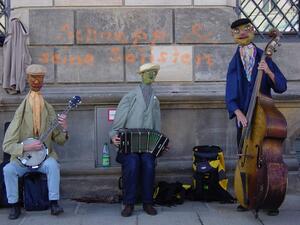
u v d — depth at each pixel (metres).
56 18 5.79
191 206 5.31
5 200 5.21
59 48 5.81
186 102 5.80
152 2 5.84
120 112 5.29
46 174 4.99
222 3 5.89
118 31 5.83
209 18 5.87
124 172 5.00
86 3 5.81
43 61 5.80
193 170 5.53
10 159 5.07
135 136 5.03
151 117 5.29
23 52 5.66
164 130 5.84
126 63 5.84
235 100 4.87
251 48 4.93
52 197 4.94
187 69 5.88
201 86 5.86
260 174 4.49
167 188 5.35
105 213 5.10
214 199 5.43
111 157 5.79
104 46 5.83
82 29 5.80
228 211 5.11
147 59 5.84
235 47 5.90
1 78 5.80
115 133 5.23
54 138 5.13
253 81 4.86
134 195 4.99
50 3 5.80
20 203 5.16
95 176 5.75
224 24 5.89
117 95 5.72
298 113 5.96
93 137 5.79
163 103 5.78
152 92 5.36
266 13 6.29
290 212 5.07
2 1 6.13
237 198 4.91
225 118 5.88
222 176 5.40
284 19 6.30
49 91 5.76
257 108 4.57
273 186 4.41
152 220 4.84
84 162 5.76
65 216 4.99
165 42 5.85
